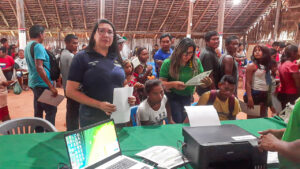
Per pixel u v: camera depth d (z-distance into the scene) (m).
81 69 1.65
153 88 2.07
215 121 1.55
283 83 2.64
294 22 9.55
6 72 5.76
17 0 7.33
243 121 2.18
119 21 11.86
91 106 1.69
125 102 1.61
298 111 1.04
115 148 1.39
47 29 11.92
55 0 9.83
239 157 1.23
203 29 13.08
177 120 2.46
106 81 1.67
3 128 1.87
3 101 2.83
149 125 2.15
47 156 1.46
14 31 11.77
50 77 2.85
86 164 1.22
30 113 4.56
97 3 10.20
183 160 1.38
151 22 12.08
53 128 1.92
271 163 1.36
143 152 1.49
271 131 1.48
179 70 2.36
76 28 12.14
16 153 1.48
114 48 1.81
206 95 2.29
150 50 13.42
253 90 2.84
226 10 11.52
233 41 2.86
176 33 12.98
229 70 2.71
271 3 10.98
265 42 11.51
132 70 2.93
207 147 1.18
